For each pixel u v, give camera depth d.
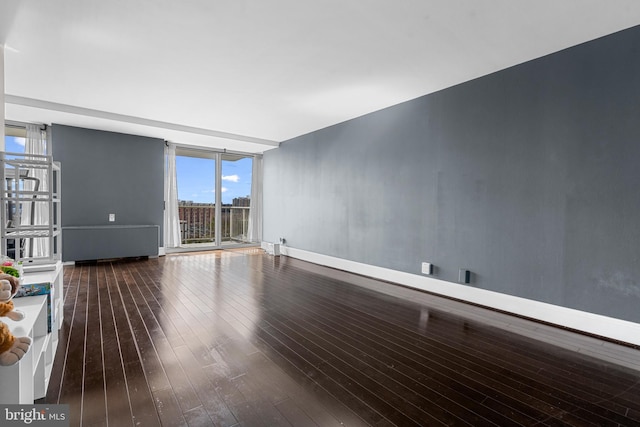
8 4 2.18
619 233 2.50
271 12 2.29
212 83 3.59
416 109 4.04
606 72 2.55
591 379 1.99
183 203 6.88
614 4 2.16
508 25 2.43
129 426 1.49
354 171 4.98
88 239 5.12
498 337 2.61
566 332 2.70
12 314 1.44
